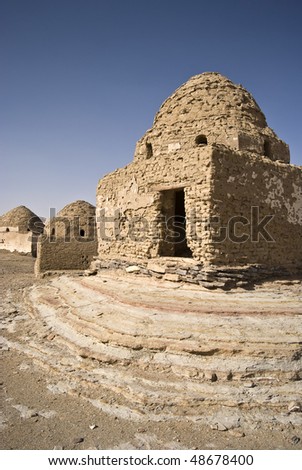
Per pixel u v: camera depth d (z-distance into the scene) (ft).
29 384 23.91
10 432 18.44
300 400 21.01
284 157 49.67
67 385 23.47
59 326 32.22
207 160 35.55
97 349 26.45
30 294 46.73
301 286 37.63
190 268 35.96
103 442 17.66
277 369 23.00
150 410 20.36
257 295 32.65
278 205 42.47
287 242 43.52
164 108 51.57
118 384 22.57
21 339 31.73
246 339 24.64
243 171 38.34
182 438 18.03
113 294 34.96
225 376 22.59
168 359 24.25
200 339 25.07
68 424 19.25
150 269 40.11
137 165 44.57
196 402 20.75
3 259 114.73
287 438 18.15
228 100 47.03
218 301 30.71
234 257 36.78
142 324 27.71
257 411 20.30
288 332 25.54
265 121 51.62
